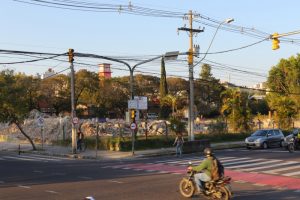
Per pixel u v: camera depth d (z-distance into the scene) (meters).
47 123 57.19
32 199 13.52
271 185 16.77
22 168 23.97
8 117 39.78
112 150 38.06
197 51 39.38
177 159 29.33
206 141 38.94
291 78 91.38
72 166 25.03
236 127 54.00
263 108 112.00
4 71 40.22
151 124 57.75
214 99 116.19
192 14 38.59
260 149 38.38
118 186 16.19
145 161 28.22
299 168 22.59
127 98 101.94
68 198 13.65
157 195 14.16
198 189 13.45
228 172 20.97
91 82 94.06
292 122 64.25
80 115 94.56
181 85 112.75
